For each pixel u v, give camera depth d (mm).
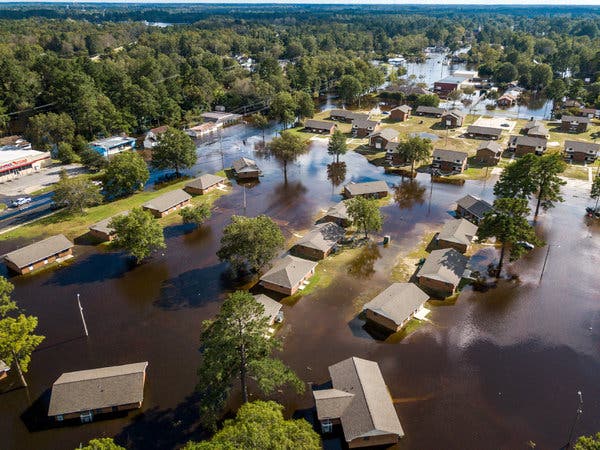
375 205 86750
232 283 75500
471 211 94250
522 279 75562
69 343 62906
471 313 67688
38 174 125438
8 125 153375
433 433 49188
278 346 50031
